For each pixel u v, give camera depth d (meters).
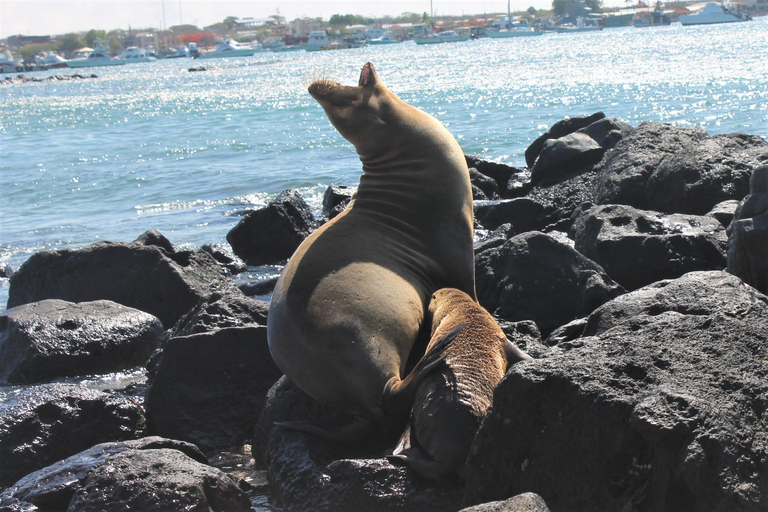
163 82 90.31
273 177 20.28
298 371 4.85
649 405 3.43
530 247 6.99
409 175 5.73
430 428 4.17
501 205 11.79
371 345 4.67
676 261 7.71
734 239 6.68
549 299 6.79
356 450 4.77
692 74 45.69
